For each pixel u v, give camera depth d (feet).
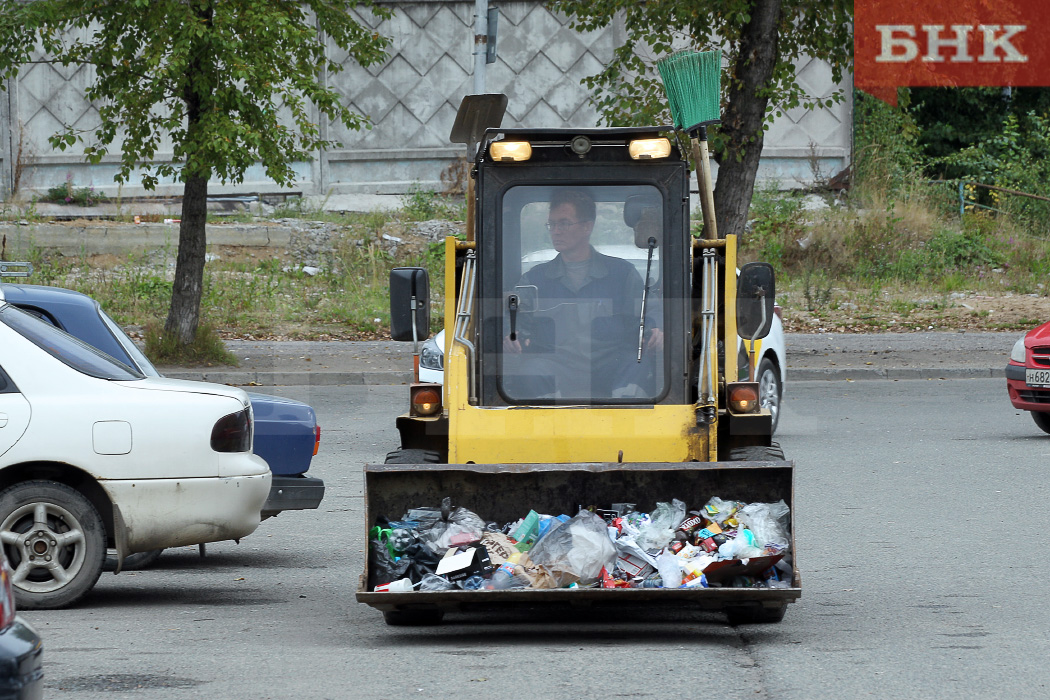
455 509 88.63
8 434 96.53
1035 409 187.21
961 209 416.26
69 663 80.94
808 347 293.64
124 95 257.55
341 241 363.97
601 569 85.40
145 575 114.11
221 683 75.97
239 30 250.57
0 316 99.55
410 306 100.01
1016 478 155.33
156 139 267.18
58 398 97.66
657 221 94.48
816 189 415.85
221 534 99.35
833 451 179.93
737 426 94.73
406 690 74.23
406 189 409.08
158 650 84.79
